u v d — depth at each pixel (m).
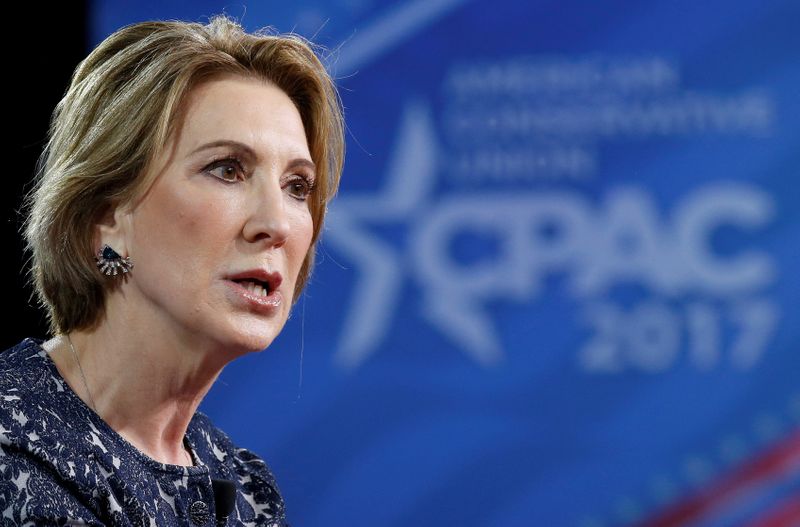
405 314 11.83
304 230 4.52
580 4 11.84
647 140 11.84
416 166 11.87
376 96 11.84
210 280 4.26
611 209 11.83
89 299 4.40
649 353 11.79
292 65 4.63
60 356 4.43
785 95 11.83
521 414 11.78
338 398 11.77
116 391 4.39
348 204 11.84
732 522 11.73
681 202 11.83
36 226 4.46
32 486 3.91
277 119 4.44
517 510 11.74
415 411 11.79
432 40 11.88
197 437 4.97
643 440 11.76
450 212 11.86
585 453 11.75
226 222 4.26
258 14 11.64
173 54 4.32
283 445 11.69
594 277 11.80
